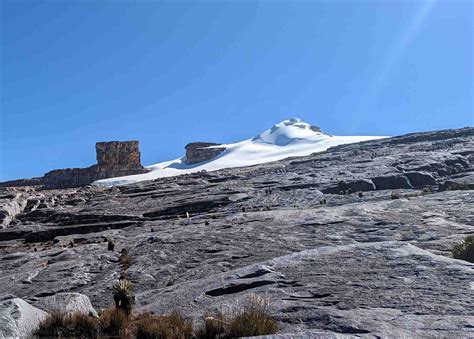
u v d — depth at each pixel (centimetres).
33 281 2666
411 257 1346
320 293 1156
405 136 11525
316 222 3089
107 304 1995
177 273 2373
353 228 2791
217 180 9025
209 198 6238
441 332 810
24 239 6281
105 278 2506
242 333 934
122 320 1167
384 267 1302
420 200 3441
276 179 7175
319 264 1441
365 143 12206
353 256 1462
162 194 7931
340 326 906
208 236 3206
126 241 3644
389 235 2469
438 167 5909
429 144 8788
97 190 12719
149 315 1224
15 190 15300
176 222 4962
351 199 4744
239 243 2823
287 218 3531
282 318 1015
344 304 1047
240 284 1380
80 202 9731
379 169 6138
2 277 2914
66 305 1288
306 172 7425
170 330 1030
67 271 2778
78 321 1131
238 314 1032
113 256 3048
